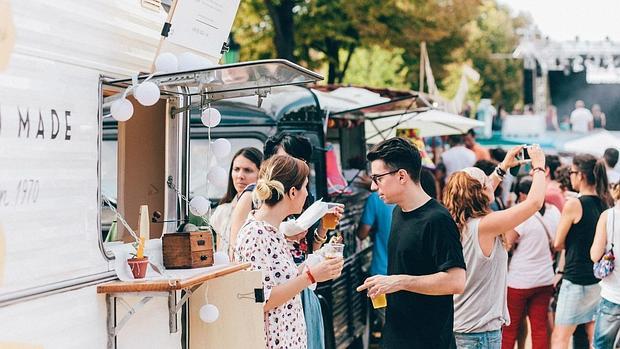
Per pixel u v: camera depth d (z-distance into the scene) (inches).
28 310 114.5
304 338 169.6
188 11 148.7
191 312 161.2
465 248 195.3
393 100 311.1
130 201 172.7
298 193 166.1
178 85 156.2
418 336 169.5
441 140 600.4
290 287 158.1
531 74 957.8
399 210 175.9
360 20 668.1
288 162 165.8
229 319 157.6
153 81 146.2
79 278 127.9
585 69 937.5
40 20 117.2
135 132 173.3
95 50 133.6
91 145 131.7
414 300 169.8
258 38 696.4
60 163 122.7
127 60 145.7
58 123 122.1
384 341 174.7
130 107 134.0
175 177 174.6
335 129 317.7
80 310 128.3
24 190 113.4
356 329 298.8
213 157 266.4
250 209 199.2
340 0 663.8
